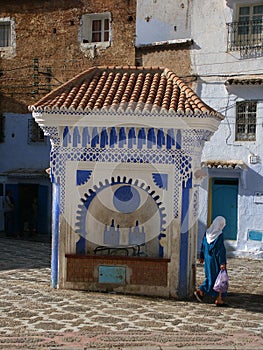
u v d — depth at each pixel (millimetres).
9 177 23875
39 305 10484
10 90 24406
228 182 19484
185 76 20281
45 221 23562
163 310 10367
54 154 11688
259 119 19000
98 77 13000
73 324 9234
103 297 11195
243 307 10930
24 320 9438
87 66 23047
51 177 11766
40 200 23516
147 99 11750
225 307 10836
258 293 12516
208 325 9414
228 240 19406
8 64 24375
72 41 23328
